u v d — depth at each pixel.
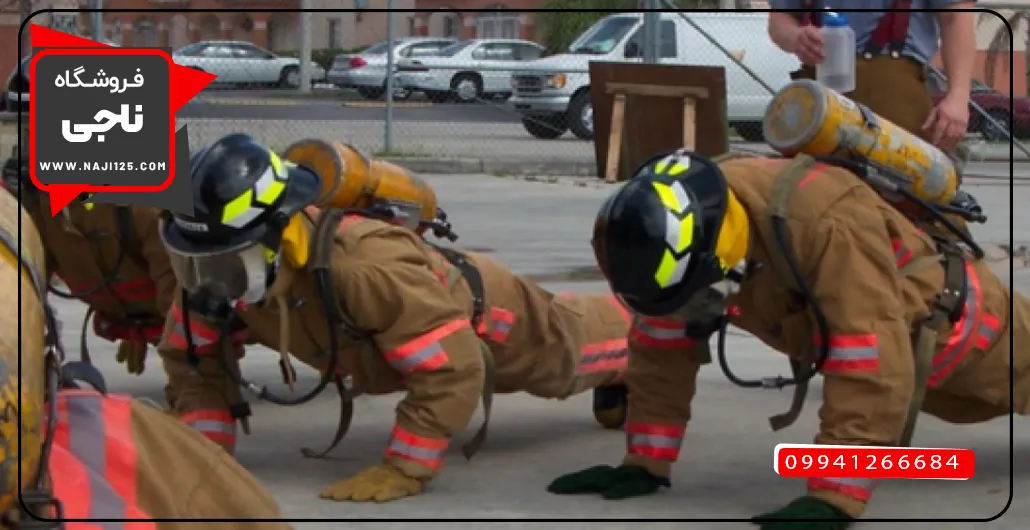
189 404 6.60
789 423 6.07
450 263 6.87
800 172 5.79
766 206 5.70
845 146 5.97
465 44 37.38
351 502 6.37
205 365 6.56
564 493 6.57
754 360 10.02
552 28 39.59
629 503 6.41
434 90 33.81
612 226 5.53
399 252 6.29
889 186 6.16
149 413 3.46
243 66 41.62
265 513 3.55
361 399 8.89
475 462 7.27
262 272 5.73
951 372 6.44
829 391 5.79
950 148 7.05
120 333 7.87
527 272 13.51
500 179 23.44
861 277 5.68
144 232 7.15
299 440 7.75
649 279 5.49
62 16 19.28
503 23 49.28
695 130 8.38
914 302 6.00
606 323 7.78
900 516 6.24
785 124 6.00
